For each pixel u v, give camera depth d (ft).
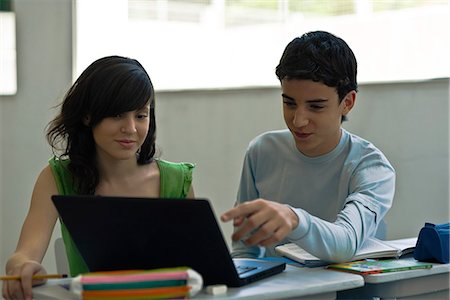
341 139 6.70
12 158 12.55
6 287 5.27
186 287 4.39
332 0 11.27
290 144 6.97
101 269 4.97
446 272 5.77
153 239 4.69
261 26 12.10
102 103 5.74
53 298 4.90
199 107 12.32
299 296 4.90
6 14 12.35
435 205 10.07
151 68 12.70
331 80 5.99
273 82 11.86
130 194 6.46
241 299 4.55
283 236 4.83
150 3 12.70
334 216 6.77
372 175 6.46
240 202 7.43
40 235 6.06
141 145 6.43
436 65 10.06
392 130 10.43
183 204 4.43
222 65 12.45
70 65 12.31
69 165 6.31
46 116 12.31
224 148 12.11
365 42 10.79
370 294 5.70
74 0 12.32
